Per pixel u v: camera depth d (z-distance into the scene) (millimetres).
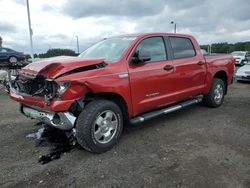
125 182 2996
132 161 3518
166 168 3293
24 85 3916
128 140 4285
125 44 4398
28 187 2934
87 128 3553
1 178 3131
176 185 2898
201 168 3268
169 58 4875
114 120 3924
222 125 5004
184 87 5203
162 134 4551
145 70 4301
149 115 4531
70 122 3539
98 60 3791
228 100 7438
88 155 3729
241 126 4934
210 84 5988
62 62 3551
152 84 4445
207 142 4133
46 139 4352
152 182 2977
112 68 3863
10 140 4332
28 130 4828
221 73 6527
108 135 3848
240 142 4113
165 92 4754
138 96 4242
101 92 3699
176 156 3633
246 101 7281
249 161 3441
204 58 5727
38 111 3777
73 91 3389
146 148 3945
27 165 3451
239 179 2998
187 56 5344
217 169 3232
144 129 4824
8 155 3758
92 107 3611
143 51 4430
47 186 2945
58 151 3883
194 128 4852
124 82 3971
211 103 6234
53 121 3570
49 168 3359
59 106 3328
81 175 3174
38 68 3660
